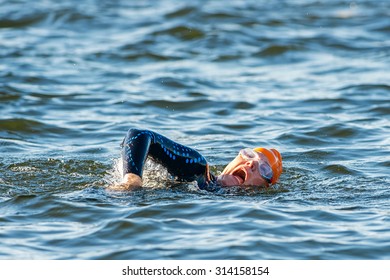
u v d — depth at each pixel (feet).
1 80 135.54
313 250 64.08
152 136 79.46
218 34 176.35
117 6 210.38
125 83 138.10
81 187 80.94
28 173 86.17
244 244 64.59
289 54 163.73
